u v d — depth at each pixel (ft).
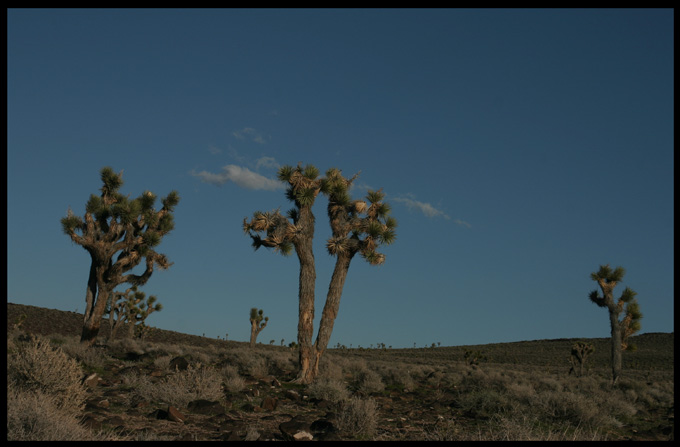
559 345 363.76
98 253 70.49
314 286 54.95
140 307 136.05
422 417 36.50
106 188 75.05
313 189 55.83
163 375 46.32
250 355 77.36
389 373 69.26
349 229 56.65
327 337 54.19
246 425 28.96
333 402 40.60
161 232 76.64
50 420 20.99
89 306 72.49
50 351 28.45
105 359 56.65
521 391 45.55
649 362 253.24
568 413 38.27
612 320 85.10
